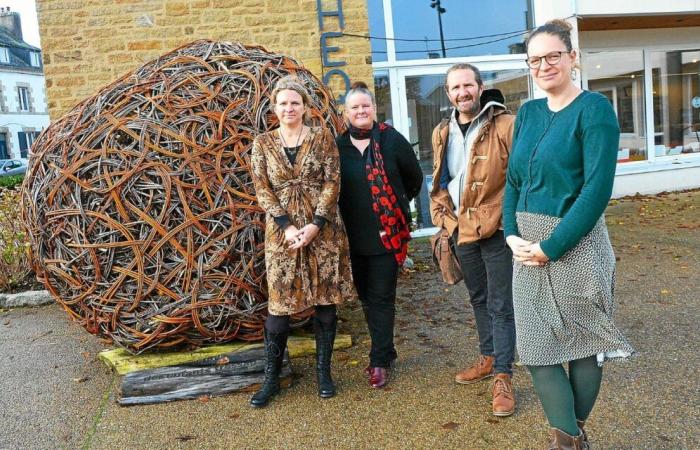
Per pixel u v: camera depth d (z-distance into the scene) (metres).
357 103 3.29
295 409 3.25
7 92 45.12
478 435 2.86
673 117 11.64
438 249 3.49
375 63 8.12
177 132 3.38
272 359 3.32
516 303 2.36
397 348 4.09
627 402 3.04
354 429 2.99
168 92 3.50
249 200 3.42
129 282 3.43
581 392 2.35
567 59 2.21
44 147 3.68
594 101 2.15
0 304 5.82
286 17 6.81
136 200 3.35
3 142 45.09
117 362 3.72
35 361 4.23
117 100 3.56
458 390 3.37
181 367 3.58
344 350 4.11
